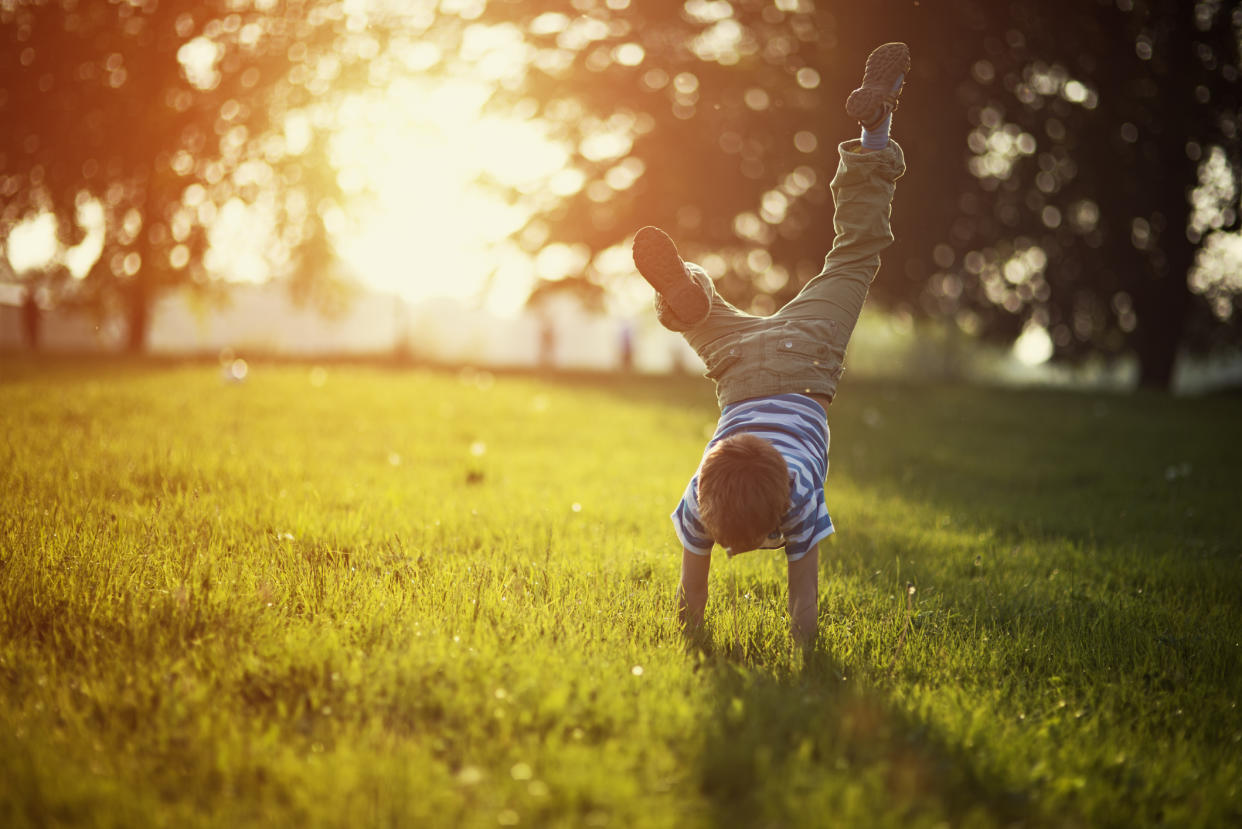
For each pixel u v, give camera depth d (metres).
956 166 21.83
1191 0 21.00
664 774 2.53
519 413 12.05
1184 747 2.92
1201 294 25.80
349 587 3.98
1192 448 11.09
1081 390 18.83
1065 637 4.04
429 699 2.86
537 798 2.32
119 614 3.48
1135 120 22.03
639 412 12.88
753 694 2.99
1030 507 7.47
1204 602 4.72
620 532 5.64
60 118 21.25
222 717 2.67
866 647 3.75
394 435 9.34
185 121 21.94
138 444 7.27
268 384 13.27
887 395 16.77
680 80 23.19
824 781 2.44
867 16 20.41
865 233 3.81
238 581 3.96
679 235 23.64
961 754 2.72
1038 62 21.61
